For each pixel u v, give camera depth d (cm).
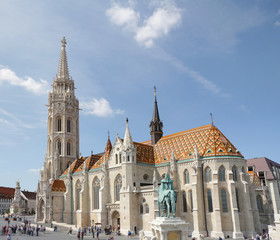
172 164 9250
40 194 12112
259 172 11875
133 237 8038
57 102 14088
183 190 8981
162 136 11631
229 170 8375
